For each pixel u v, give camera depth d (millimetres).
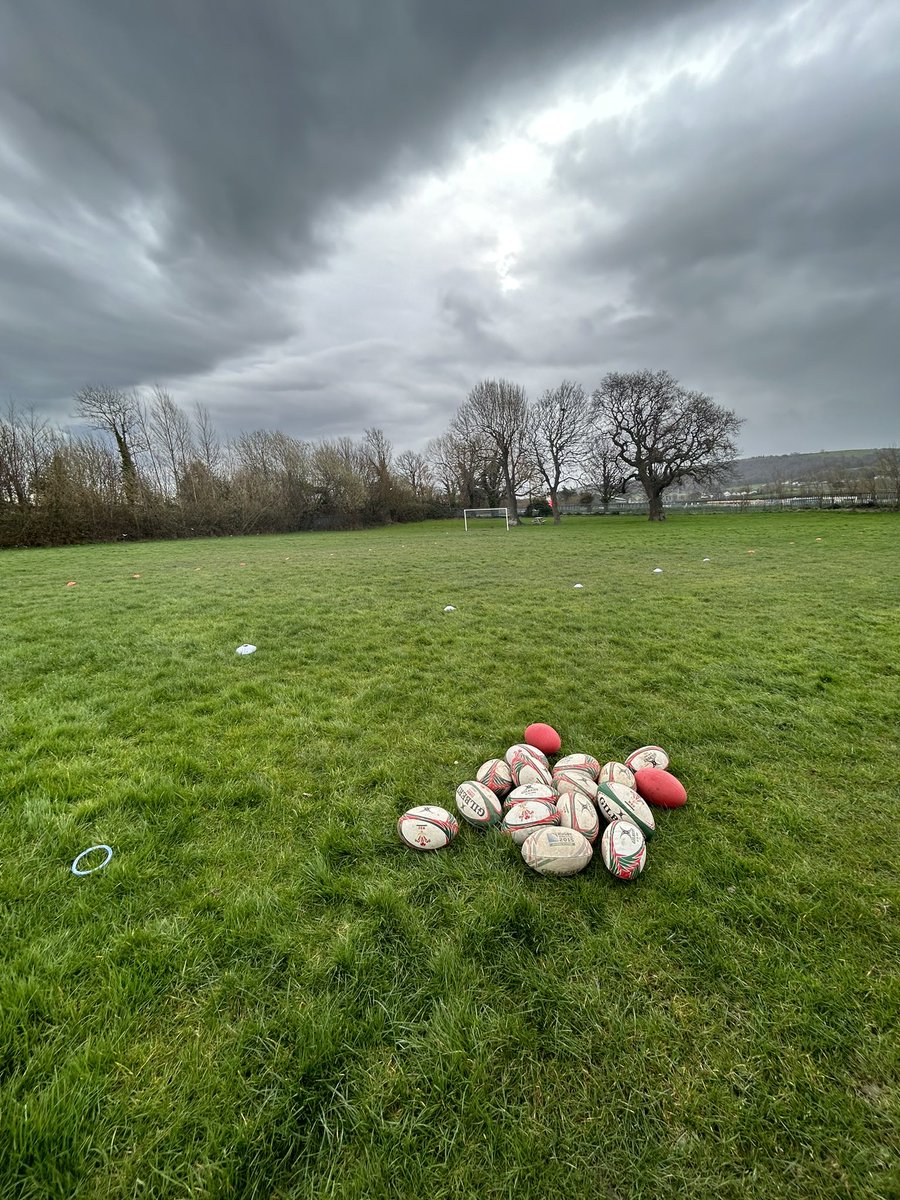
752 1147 1224
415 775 2877
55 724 3525
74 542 25672
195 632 6141
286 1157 1202
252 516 33250
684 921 1833
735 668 4602
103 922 1828
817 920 1846
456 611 7199
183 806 2553
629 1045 1441
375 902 1930
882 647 5121
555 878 2066
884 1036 1458
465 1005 1543
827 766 2916
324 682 4395
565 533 24656
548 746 3080
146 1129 1240
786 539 17016
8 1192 1123
